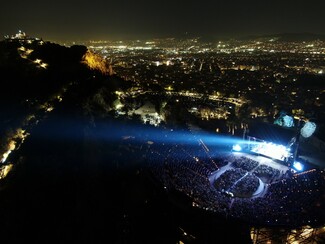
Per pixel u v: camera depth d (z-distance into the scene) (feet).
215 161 223.10
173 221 152.87
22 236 123.24
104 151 201.16
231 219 151.94
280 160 226.38
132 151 214.90
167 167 202.08
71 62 352.69
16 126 204.33
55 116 214.69
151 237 142.00
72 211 138.10
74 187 151.02
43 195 142.82
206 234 145.38
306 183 187.21
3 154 181.37
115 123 257.14
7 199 139.64
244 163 221.87
